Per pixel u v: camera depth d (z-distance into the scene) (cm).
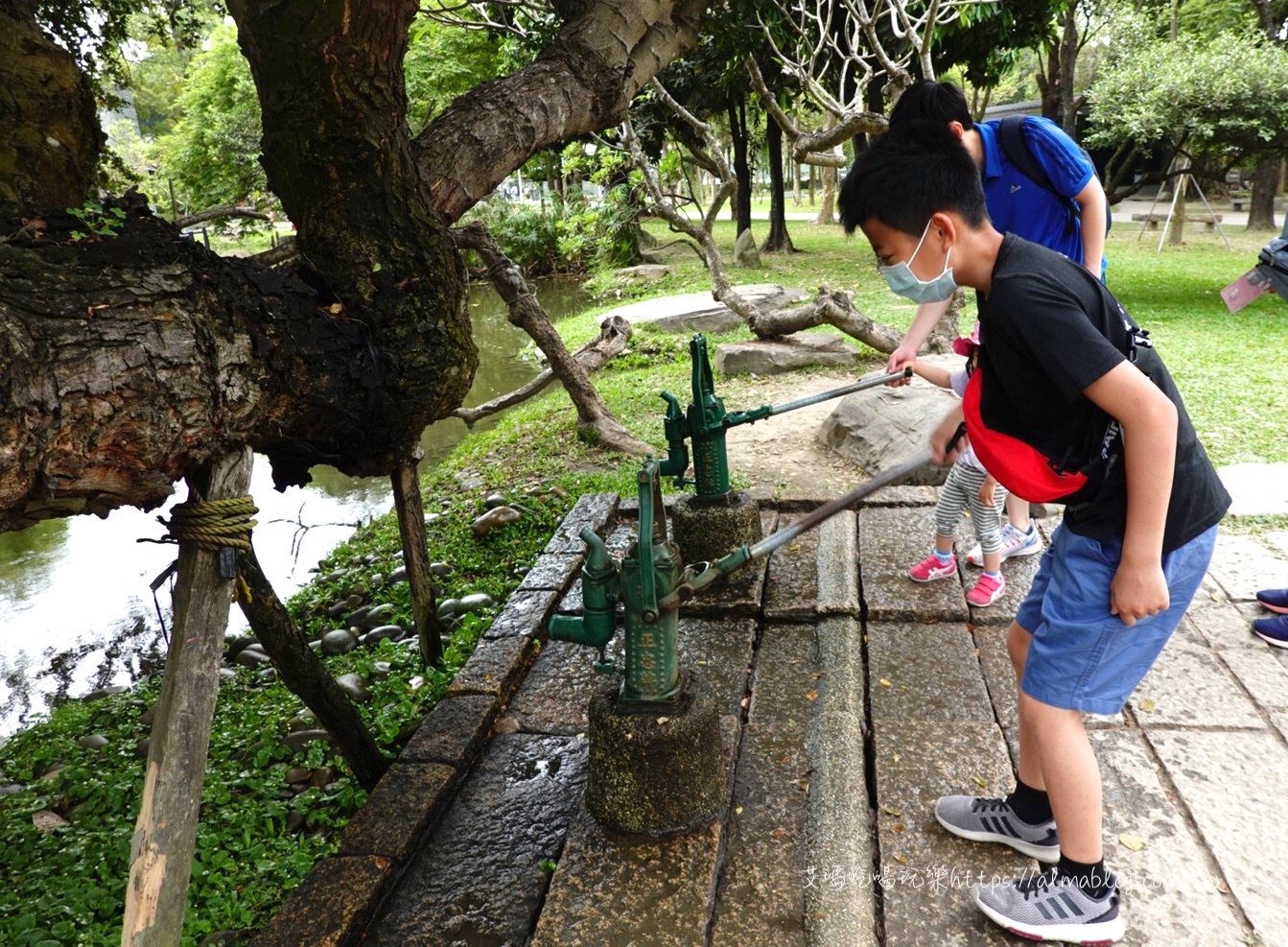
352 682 388
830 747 279
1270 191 1881
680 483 421
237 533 227
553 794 278
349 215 258
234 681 427
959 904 222
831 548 421
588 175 1769
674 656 255
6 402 167
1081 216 311
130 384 188
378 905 239
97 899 269
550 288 1958
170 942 201
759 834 253
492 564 508
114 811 324
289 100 254
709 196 3766
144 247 206
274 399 231
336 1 239
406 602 483
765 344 884
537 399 970
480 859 254
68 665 506
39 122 253
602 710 254
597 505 507
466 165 300
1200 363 785
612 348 827
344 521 691
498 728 315
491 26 655
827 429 623
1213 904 219
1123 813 251
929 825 249
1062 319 175
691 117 938
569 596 410
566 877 239
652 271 1759
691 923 221
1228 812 249
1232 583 380
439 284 274
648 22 352
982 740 283
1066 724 200
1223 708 296
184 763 209
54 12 317
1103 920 206
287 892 266
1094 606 193
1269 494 480
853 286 1408
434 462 823
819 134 656
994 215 323
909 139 197
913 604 366
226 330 212
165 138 1664
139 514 746
